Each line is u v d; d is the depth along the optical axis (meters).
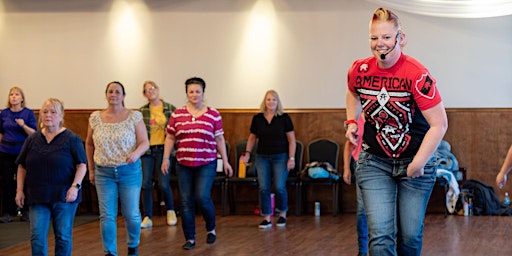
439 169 8.04
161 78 9.11
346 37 8.86
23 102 8.05
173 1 9.10
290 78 8.96
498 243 5.99
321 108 8.91
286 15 8.97
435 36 8.73
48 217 4.34
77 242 6.29
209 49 9.08
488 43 8.66
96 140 4.78
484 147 8.69
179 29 9.10
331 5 8.88
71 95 9.20
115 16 9.16
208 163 5.66
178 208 8.68
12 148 7.93
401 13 8.78
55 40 9.21
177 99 9.09
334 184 8.32
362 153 3.29
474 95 8.71
